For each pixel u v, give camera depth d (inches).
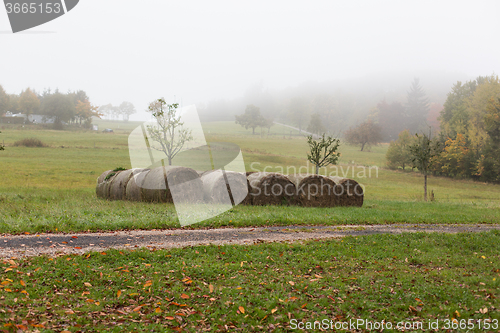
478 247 434.9
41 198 716.0
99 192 801.6
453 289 278.8
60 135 2910.9
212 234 442.6
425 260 367.2
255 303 243.6
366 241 442.3
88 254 323.6
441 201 1187.9
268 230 485.4
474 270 339.6
